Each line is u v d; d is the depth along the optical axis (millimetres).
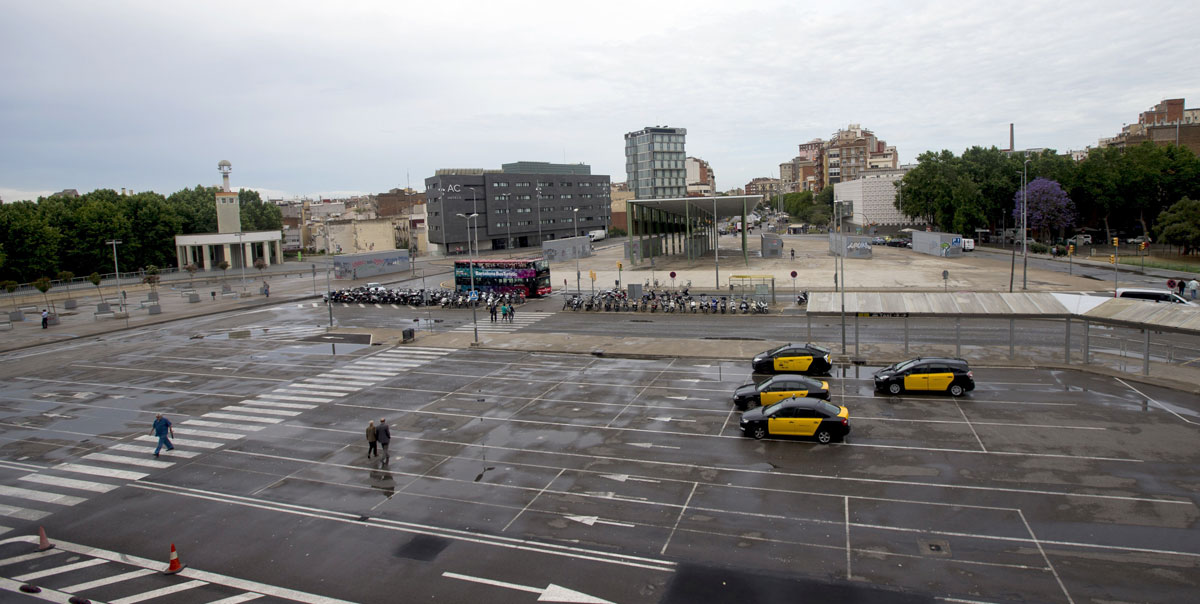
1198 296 56969
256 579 17375
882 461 23219
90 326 61812
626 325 52281
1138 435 24469
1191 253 88250
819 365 34719
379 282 92625
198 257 129125
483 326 54469
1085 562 16438
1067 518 18625
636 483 22344
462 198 145000
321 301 74188
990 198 113688
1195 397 28734
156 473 25078
